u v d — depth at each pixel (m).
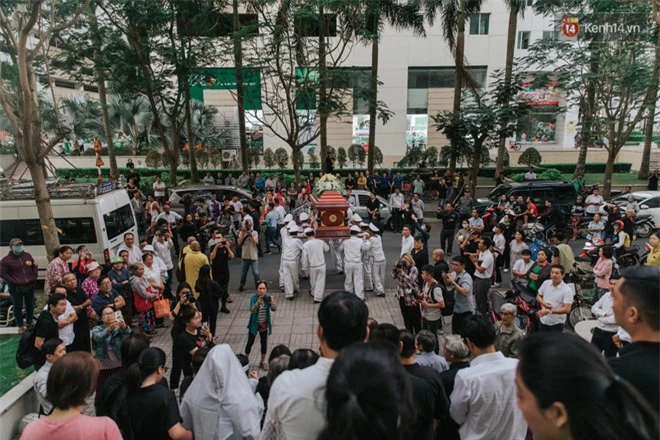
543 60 22.41
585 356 1.27
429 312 7.58
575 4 19.20
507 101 20.70
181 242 17.50
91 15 17.94
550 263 9.19
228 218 15.52
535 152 32.91
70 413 2.81
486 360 3.58
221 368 3.64
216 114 36.38
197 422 3.59
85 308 7.07
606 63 18.47
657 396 1.92
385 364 1.48
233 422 3.58
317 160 33.50
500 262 12.06
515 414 3.38
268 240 15.77
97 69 18.77
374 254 11.33
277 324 9.74
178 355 5.95
